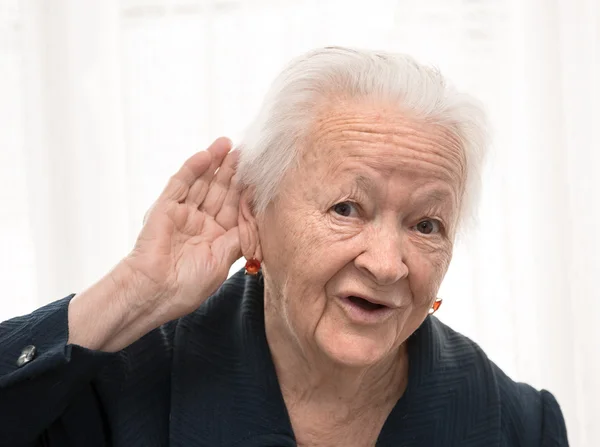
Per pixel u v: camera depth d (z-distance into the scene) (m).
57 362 0.99
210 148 1.13
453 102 1.01
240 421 1.10
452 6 1.84
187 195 1.13
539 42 1.85
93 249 1.87
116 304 1.08
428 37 1.84
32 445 1.07
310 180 1.02
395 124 0.99
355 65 1.02
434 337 1.17
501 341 1.87
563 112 1.85
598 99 1.84
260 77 1.83
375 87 1.01
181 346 1.16
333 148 1.00
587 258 1.85
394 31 1.83
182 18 1.85
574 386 1.86
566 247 1.85
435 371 1.14
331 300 1.03
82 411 1.11
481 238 1.87
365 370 1.10
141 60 1.86
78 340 1.05
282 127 1.03
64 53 1.85
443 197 1.01
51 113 1.85
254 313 1.15
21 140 1.90
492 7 1.86
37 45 1.85
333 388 1.12
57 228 1.86
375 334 1.02
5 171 1.90
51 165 1.86
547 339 1.86
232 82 1.84
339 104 1.01
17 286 1.92
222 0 1.84
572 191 1.86
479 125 1.05
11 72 1.89
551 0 1.85
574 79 1.85
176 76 1.85
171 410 1.11
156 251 1.09
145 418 1.11
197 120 1.85
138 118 1.86
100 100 1.85
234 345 1.14
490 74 1.87
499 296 1.87
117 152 1.86
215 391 1.11
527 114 1.86
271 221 1.07
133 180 1.87
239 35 1.83
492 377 1.18
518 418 1.17
